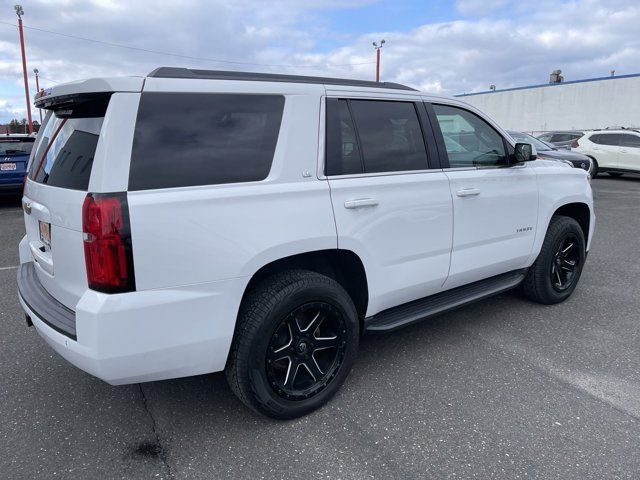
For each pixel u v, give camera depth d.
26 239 3.48
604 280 5.52
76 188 2.39
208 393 3.20
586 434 2.73
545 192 4.31
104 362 2.27
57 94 2.56
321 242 2.80
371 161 3.11
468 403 3.04
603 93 28.34
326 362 3.02
